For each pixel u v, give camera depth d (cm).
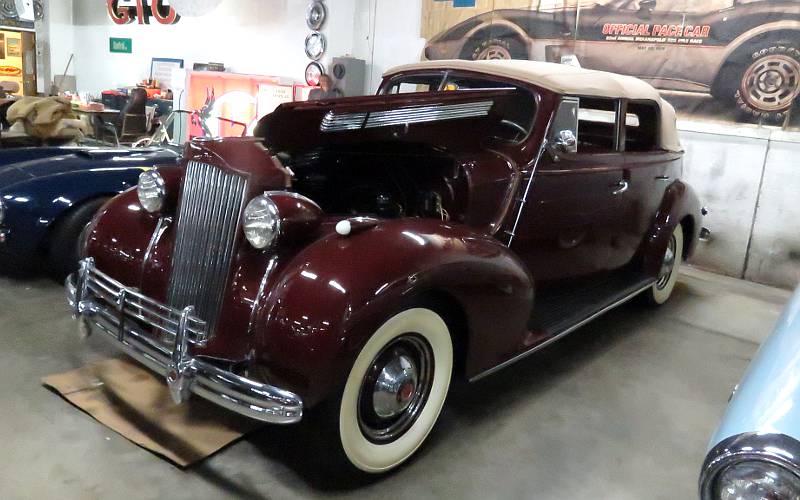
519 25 663
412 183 279
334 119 256
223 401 193
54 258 362
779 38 520
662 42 578
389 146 277
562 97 286
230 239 214
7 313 332
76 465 212
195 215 227
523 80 294
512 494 215
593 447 249
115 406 247
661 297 426
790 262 537
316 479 214
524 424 262
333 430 195
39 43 1201
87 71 1205
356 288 187
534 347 261
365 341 188
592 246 335
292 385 188
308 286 191
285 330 187
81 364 281
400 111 258
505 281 229
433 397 227
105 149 428
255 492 205
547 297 324
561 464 236
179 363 199
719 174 564
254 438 235
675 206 394
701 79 563
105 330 232
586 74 324
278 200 207
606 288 357
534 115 287
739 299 476
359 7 800
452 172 269
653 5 577
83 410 244
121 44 1127
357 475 212
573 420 268
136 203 267
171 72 1022
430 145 266
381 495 209
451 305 223
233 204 214
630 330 386
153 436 229
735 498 110
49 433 229
